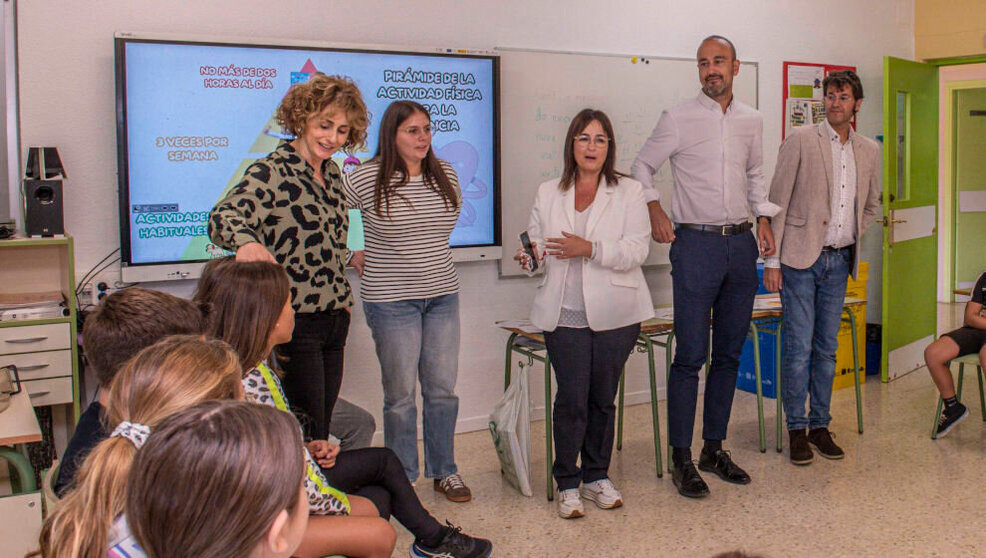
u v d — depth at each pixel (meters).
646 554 2.97
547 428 3.46
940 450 4.04
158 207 3.58
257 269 2.04
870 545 3.01
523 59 4.36
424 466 3.86
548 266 3.34
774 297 4.41
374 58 3.94
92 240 3.54
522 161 4.41
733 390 3.72
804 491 3.54
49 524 1.11
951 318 7.52
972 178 8.36
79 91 3.47
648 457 4.00
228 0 3.71
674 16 4.82
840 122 3.92
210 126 3.65
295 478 1.02
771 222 3.95
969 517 3.24
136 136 3.51
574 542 3.07
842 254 4.00
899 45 5.87
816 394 4.04
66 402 3.19
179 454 0.95
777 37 5.22
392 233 3.22
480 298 4.39
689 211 3.59
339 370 2.85
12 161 3.40
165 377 1.30
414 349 3.30
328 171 2.77
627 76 4.66
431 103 4.09
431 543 2.60
